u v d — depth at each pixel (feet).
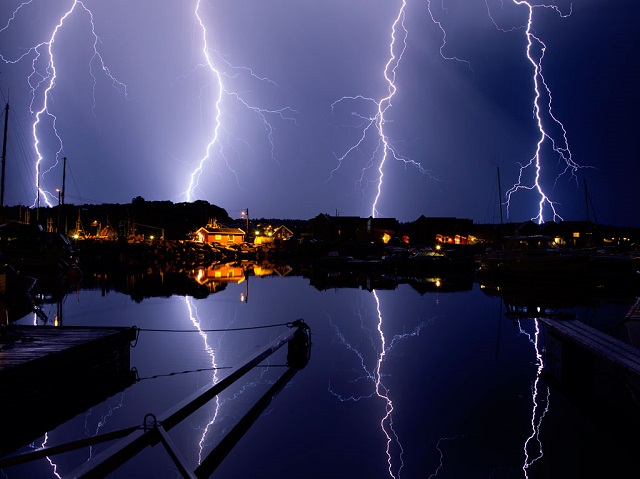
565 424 20.42
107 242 175.94
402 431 19.76
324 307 57.41
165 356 31.86
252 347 34.55
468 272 134.41
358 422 20.77
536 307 57.21
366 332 41.42
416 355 32.76
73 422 20.98
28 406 20.40
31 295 67.72
